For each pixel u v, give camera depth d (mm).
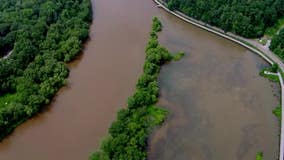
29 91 196000
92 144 177375
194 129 185875
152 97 199625
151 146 176875
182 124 188375
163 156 172125
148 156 172000
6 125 183375
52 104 199375
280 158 169500
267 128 187000
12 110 186250
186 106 198750
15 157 172625
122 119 182500
